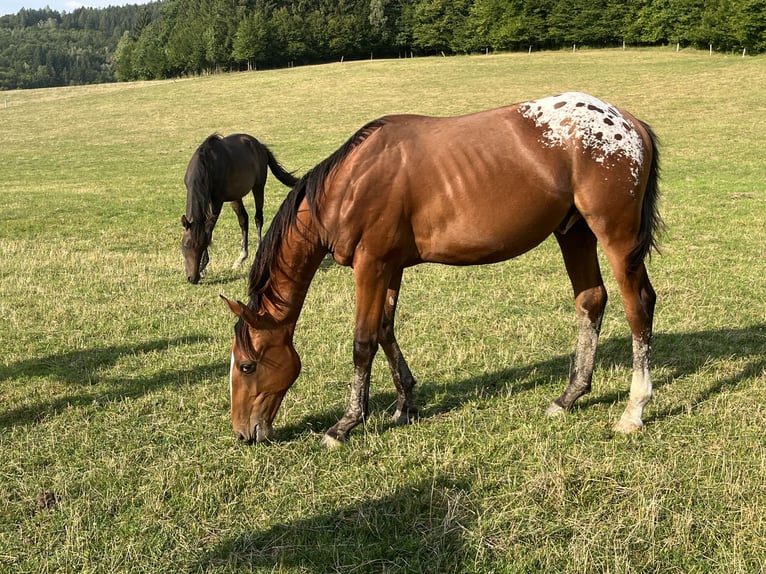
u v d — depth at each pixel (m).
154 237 11.78
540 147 3.80
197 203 8.05
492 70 45.94
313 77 48.75
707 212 11.98
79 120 37.72
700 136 22.06
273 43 70.06
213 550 3.05
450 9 67.50
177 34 77.38
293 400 4.73
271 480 3.62
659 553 2.93
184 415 4.53
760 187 14.27
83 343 6.13
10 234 12.08
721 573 2.79
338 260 4.00
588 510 3.25
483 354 5.57
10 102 50.72
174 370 5.40
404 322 6.53
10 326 6.57
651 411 4.29
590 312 4.38
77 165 23.77
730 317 6.28
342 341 6.02
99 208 14.95
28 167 23.75
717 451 3.71
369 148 3.83
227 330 6.47
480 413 4.41
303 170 19.33
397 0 73.00
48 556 3.03
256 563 2.96
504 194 3.79
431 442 4.00
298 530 3.17
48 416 4.51
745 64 38.47
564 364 5.30
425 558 2.96
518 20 58.69
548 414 4.34
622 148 3.81
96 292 7.87
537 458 3.74
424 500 3.35
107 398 4.84
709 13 46.09
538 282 8.02
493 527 3.11
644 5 53.94
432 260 4.04
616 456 3.71
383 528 3.16
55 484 3.61
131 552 3.03
